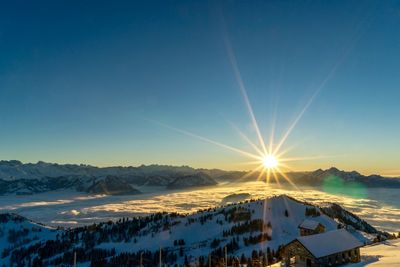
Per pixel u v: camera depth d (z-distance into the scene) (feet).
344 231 302.25
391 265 242.58
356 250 285.43
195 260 628.28
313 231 411.54
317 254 266.36
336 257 276.00
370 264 261.24
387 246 366.02
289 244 294.46
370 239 613.52
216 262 531.50
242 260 504.02
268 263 433.07
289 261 294.66
